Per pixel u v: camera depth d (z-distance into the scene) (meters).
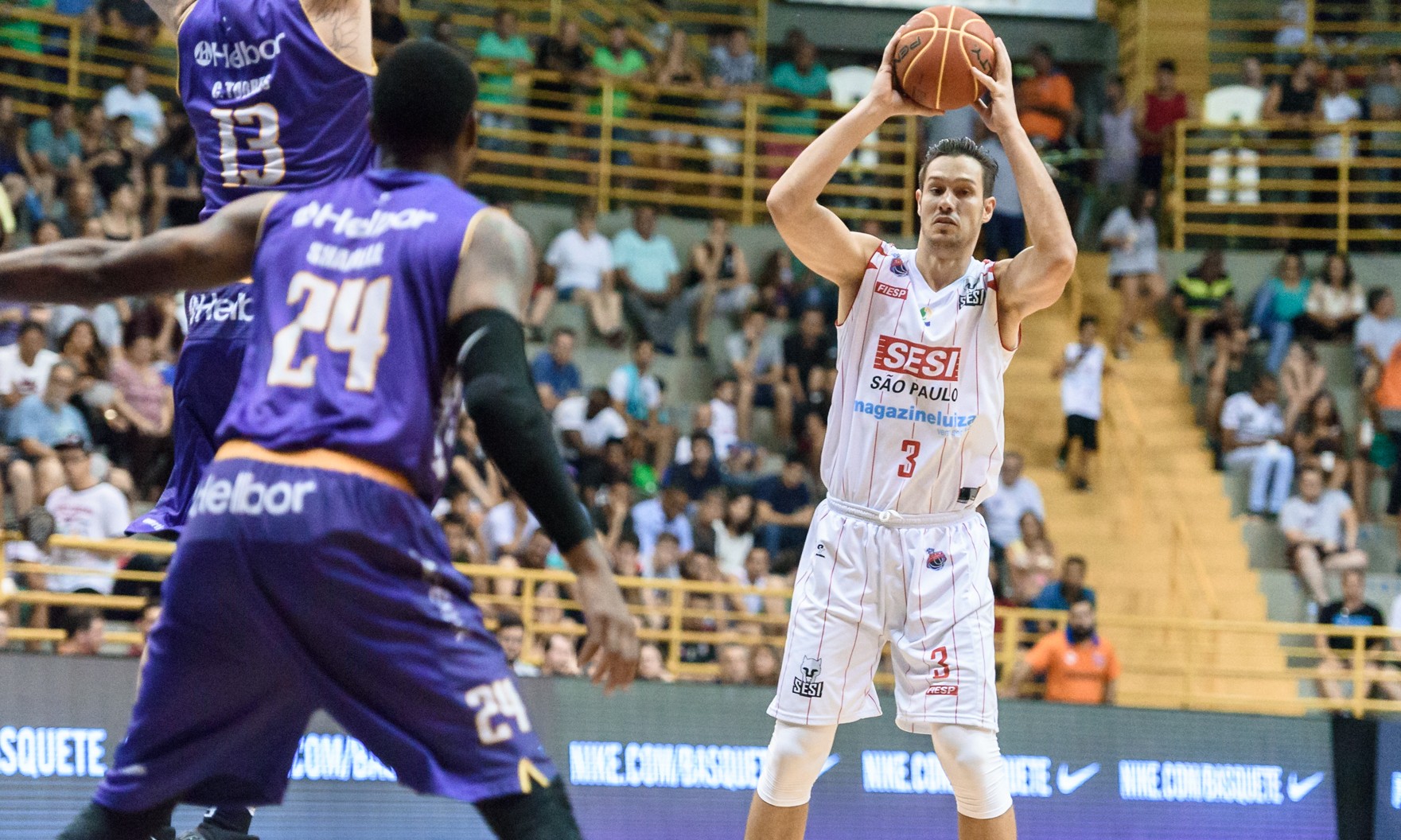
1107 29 36.25
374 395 5.44
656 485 23.05
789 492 22.84
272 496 5.30
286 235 5.79
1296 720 17.30
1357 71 33.88
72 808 13.62
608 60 31.27
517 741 5.35
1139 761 16.83
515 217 29.33
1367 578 24.59
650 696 15.87
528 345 26.25
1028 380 28.69
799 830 8.93
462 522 18.80
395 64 6.05
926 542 8.72
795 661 8.79
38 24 27.16
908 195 31.09
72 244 5.91
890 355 8.73
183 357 8.44
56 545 15.29
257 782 5.82
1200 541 25.77
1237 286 30.84
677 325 27.56
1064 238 8.30
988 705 8.64
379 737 5.33
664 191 31.77
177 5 8.62
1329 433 26.33
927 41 8.34
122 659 14.03
